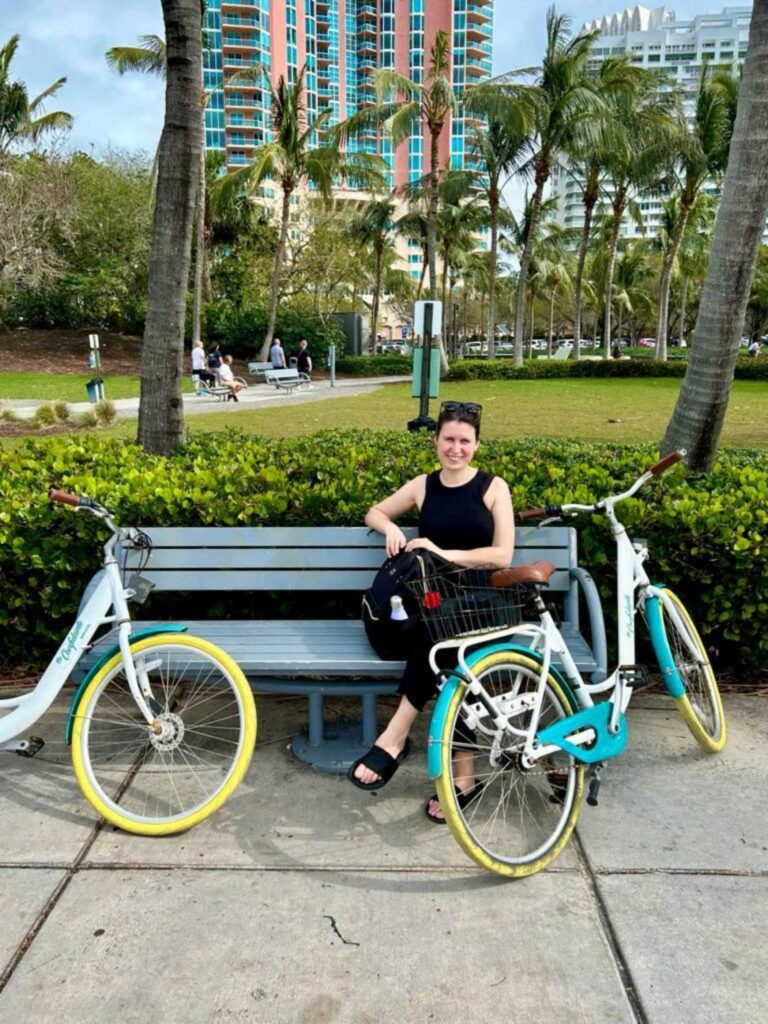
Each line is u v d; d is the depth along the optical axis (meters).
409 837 2.78
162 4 5.15
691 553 3.71
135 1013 2.03
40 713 2.88
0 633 4.07
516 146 28.64
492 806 2.97
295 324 35.31
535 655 2.73
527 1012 2.04
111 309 36.03
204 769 3.22
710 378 4.84
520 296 30.17
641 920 2.37
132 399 22.00
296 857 2.67
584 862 2.65
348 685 3.16
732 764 3.26
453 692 2.53
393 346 64.06
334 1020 2.01
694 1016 2.03
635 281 57.41
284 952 2.24
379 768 2.71
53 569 3.80
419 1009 2.04
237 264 37.09
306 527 3.54
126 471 4.48
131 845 2.73
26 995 2.09
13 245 27.52
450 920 2.37
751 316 61.31
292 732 3.54
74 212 29.22
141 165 36.25
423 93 23.92
